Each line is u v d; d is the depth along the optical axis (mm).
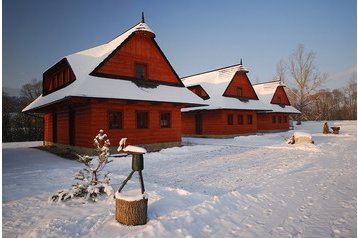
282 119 38938
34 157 13961
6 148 19125
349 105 64375
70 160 12773
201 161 12484
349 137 25562
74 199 6172
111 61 14992
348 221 5059
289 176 8953
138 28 15828
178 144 18062
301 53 50531
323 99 61094
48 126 20688
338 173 9391
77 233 4410
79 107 15016
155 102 15477
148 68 16828
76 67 15211
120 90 14281
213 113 26578
